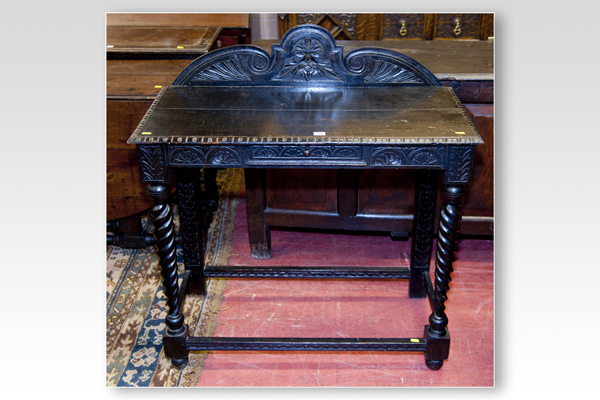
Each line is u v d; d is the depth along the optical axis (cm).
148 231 348
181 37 352
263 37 500
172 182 339
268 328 275
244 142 201
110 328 277
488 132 293
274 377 248
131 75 306
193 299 297
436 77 255
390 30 455
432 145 203
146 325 279
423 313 286
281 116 222
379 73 248
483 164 301
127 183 303
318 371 251
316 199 318
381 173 308
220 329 275
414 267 287
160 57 328
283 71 249
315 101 236
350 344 239
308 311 288
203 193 363
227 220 373
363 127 211
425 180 260
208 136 204
